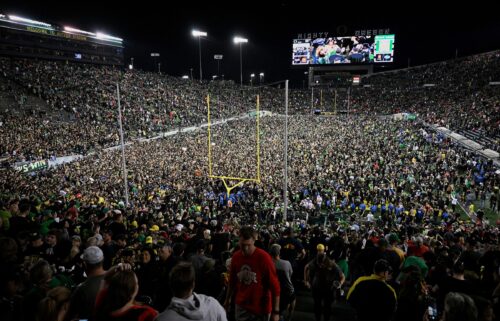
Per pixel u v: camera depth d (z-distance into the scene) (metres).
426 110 57.28
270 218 18.64
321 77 76.00
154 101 54.88
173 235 8.88
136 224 10.16
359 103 72.44
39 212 10.08
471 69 72.00
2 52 59.09
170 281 2.88
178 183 23.89
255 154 34.34
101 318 2.71
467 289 4.72
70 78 52.25
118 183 22.55
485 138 35.47
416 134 40.53
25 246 5.84
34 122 36.78
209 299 3.01
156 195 20.20
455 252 7.48
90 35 73.81
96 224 8.69
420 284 4.50
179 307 2.79
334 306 7.26
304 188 23.45
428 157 30.67
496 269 5.20
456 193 23.53
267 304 3.93
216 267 5.73
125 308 2.77
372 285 4.36
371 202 21.52
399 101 68.00
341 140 40.81
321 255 5.93
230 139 42.22
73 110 43.16
